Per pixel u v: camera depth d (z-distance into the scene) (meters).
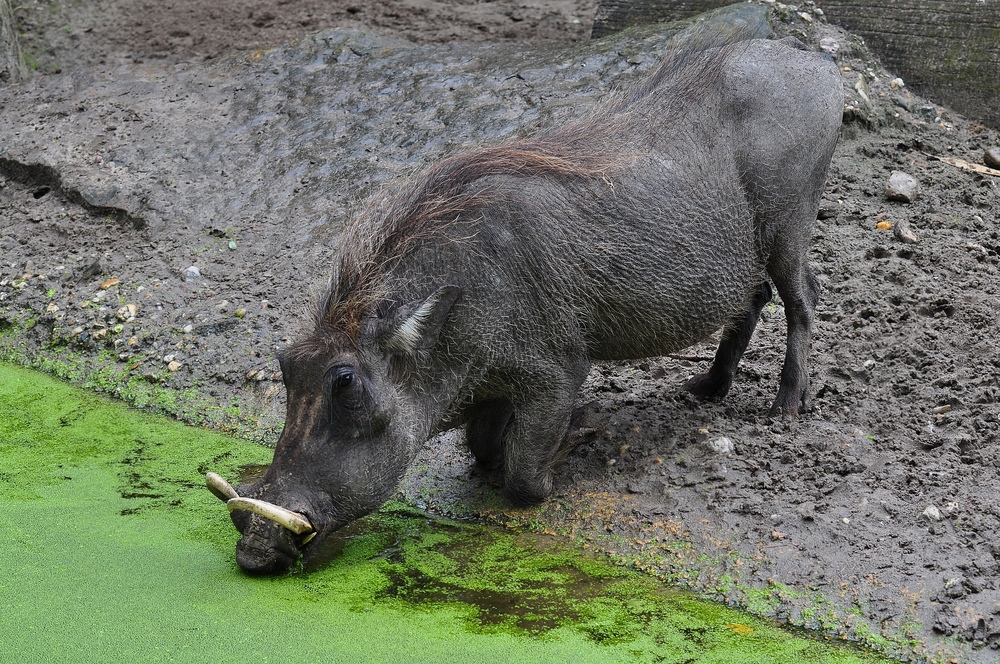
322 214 12.35
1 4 16.38
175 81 15.34
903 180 12.27
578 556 7.50
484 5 17.61
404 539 7.74
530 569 7.31
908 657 6.30
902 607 6.62
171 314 11.14
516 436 7.81
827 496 7.70
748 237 8.20
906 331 10.02
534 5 17.58
